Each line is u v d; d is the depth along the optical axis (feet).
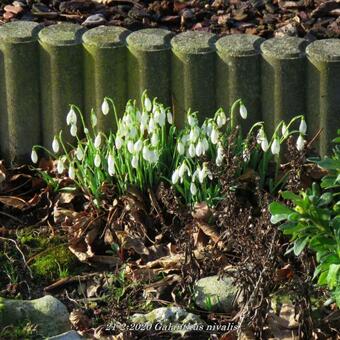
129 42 27.61
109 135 28.09
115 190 26.94
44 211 27.35
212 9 30.55
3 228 26.78
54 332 23.25
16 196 27.71
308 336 23.21
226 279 24.52
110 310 23.94
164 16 30.42
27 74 28.12
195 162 26.58
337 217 21.24
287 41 27.35
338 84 26.99
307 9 30.22
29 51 27.96
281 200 26.40
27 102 28.30
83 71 28.02
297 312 23.11
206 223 25.79
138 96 27.91
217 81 27.48
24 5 30.91
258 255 23.07
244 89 27.32
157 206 26.37
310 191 22.72
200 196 26.22
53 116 28.37
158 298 24.73
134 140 26.63
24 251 26.27
